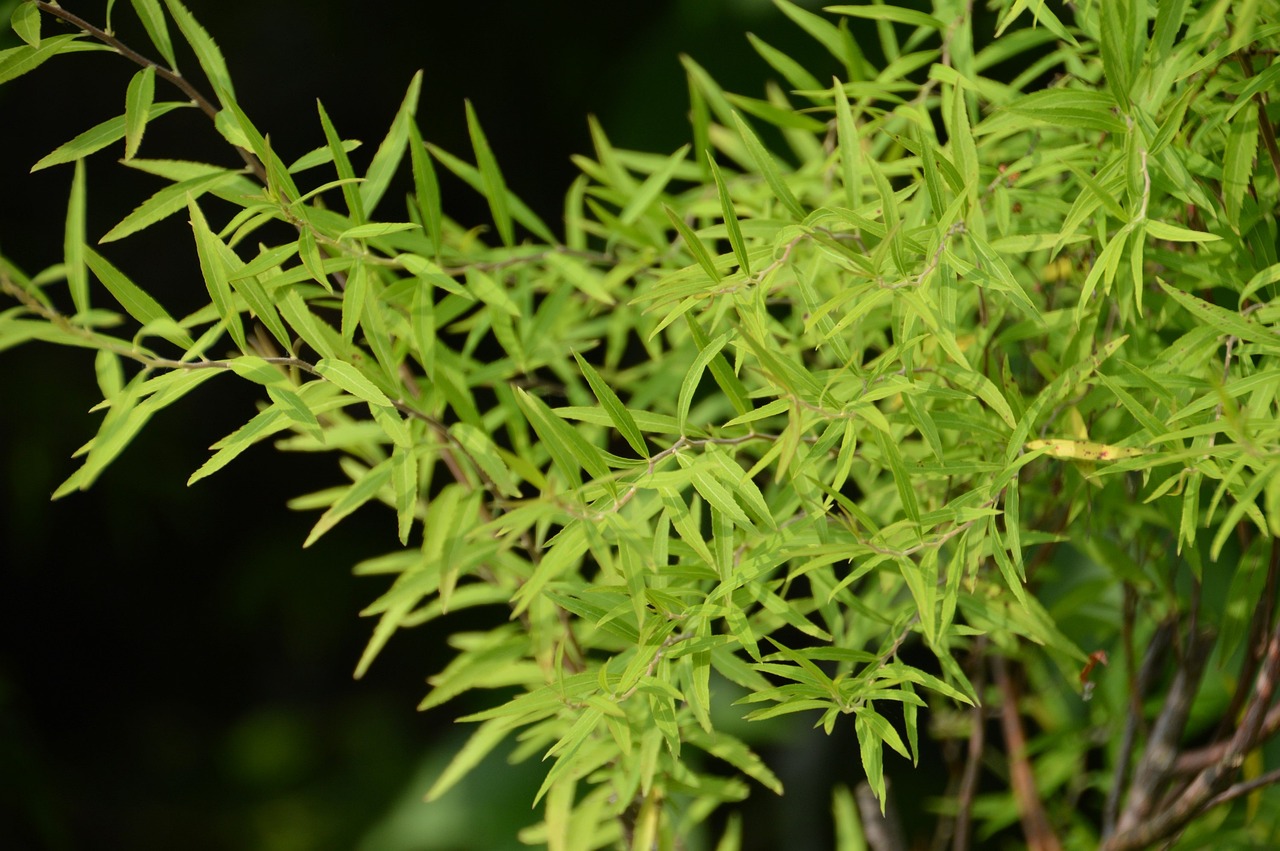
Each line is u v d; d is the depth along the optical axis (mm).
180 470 3115
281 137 3150
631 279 1522
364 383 1193
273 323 1195
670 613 1212
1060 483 1342
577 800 1450
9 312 1246
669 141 2613
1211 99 1244
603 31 3029
